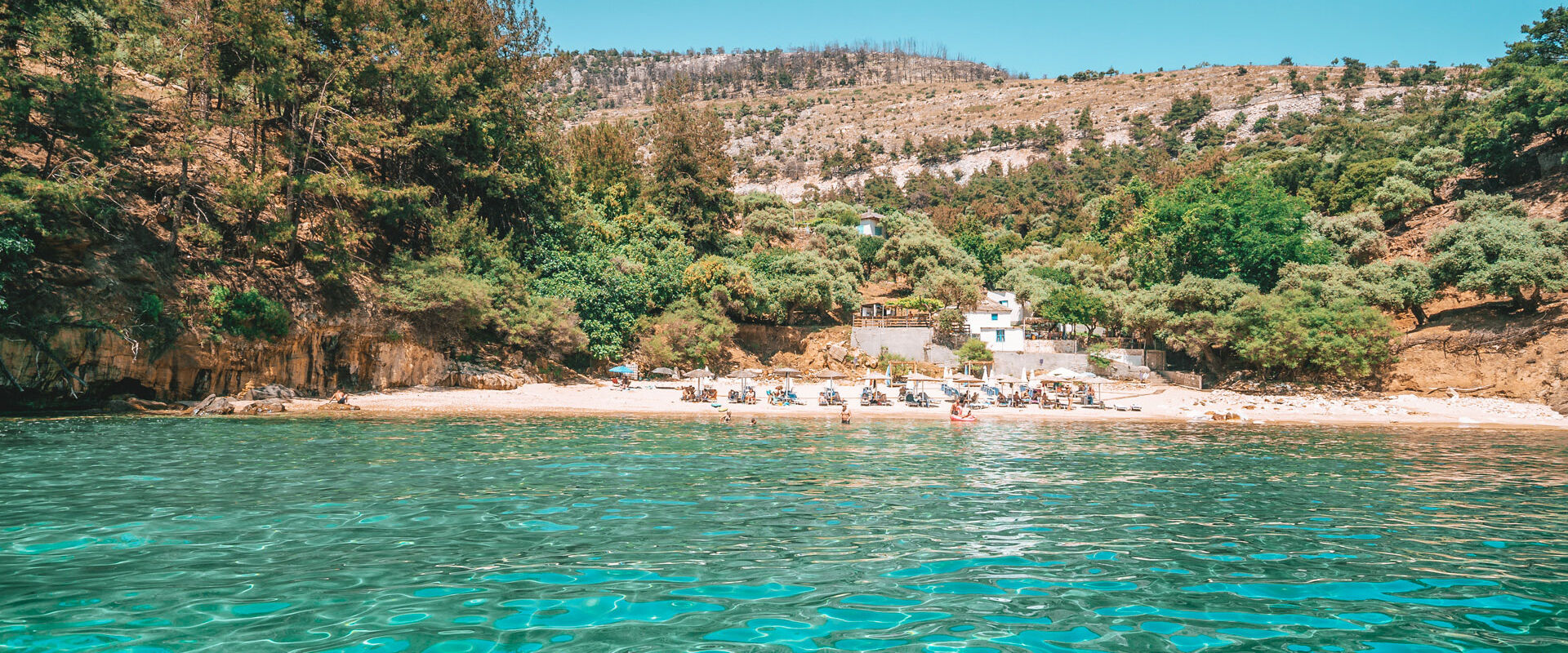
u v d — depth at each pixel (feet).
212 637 21.85
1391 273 180.34
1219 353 193.16
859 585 27.91
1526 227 170.19
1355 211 246.88
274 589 26.53
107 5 112.16
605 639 22.06
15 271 91.86
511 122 173.27
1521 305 167.73
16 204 86.28
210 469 54.60
